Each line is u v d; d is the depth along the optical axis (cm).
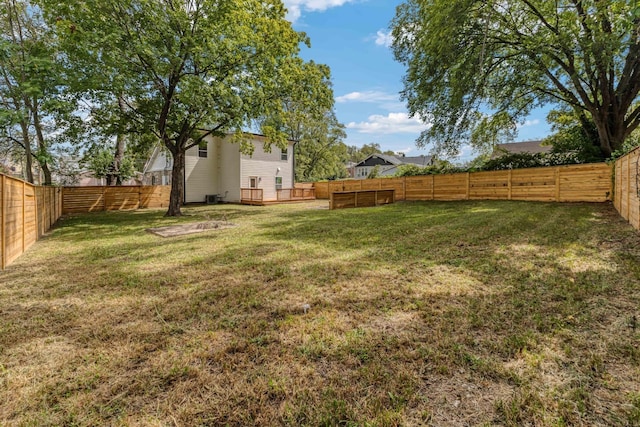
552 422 142
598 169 957
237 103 973
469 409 152
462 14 1019
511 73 1259
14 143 1210
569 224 632
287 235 671
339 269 400
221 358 204
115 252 547
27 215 593
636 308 254
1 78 891
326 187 2208
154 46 902
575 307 260
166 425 147
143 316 274
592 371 178
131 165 2083
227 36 961
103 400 166
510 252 446
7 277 402
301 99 1227
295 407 157
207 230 785
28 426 149
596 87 1085
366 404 157
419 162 4459
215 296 319
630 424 139
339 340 221
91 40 809
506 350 201
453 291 309
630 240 466
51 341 231
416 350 205
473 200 1318
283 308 282
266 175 2053
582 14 918
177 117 1075
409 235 613
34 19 1028
